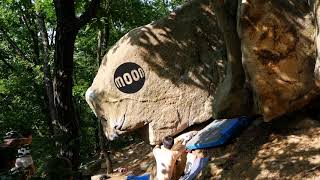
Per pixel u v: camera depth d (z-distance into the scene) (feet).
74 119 22.21
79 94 57.06
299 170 17.35
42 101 59.06
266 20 18.33
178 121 27.02
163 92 26.94
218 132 23.52
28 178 8.98
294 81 18.54
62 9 21.38
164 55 26.89
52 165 8.44
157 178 22.00
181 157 21.89
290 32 18.34
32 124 54.75
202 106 26.81
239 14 18.71
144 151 41.47
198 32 26.76
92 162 44.52
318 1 16.38
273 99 19.03
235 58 20.35
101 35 47.03
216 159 21.67
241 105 20.63
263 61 18.74
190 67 26.89
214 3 20.99
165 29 26.86
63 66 21.89
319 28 16.39
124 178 33.27
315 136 19.21
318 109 20.79
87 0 24.34
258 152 20.06
